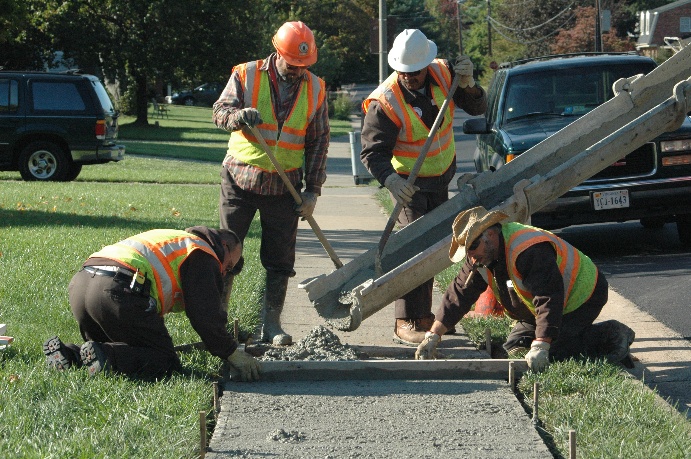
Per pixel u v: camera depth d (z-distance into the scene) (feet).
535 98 58.80
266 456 21.42
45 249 49.67
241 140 33.12
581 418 23.65
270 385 27.78
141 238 27.58
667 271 49.67
